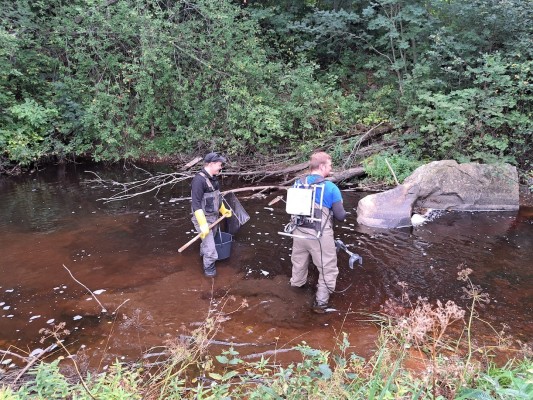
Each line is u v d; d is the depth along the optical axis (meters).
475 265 4.96
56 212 6.75
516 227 6.18
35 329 3.70
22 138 8.81
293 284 4.43
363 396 2.25
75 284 4.49
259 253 5.29
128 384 2.41
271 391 2.29
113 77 9.76
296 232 4.12
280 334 3.63
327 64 11.66
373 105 9.63
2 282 4.52
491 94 7.62
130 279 4.61
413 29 8.76
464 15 8.13
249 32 10.02
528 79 7.33
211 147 9.45
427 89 8.62
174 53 9.48
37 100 9.68
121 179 8.72
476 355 3.17
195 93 9.53
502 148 7.27
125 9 8.86
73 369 3.13
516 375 2.42
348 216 6.64
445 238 5.79
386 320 3.77
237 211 5.51
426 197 6.86
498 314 3.93
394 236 5.86
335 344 3.47
